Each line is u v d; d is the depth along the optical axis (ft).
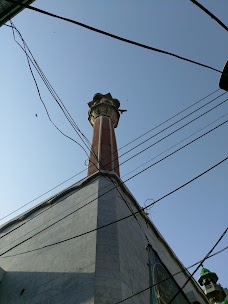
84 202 48.11
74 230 43.01
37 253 43.47
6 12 28.45
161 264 35.35
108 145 73.15
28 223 53.26
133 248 42.47
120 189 53.21
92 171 61.57
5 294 39.06
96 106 92.43
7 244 51.06
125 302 31.12
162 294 31.22
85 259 36.06
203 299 60.70
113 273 33.71
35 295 35.35
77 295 31.55
